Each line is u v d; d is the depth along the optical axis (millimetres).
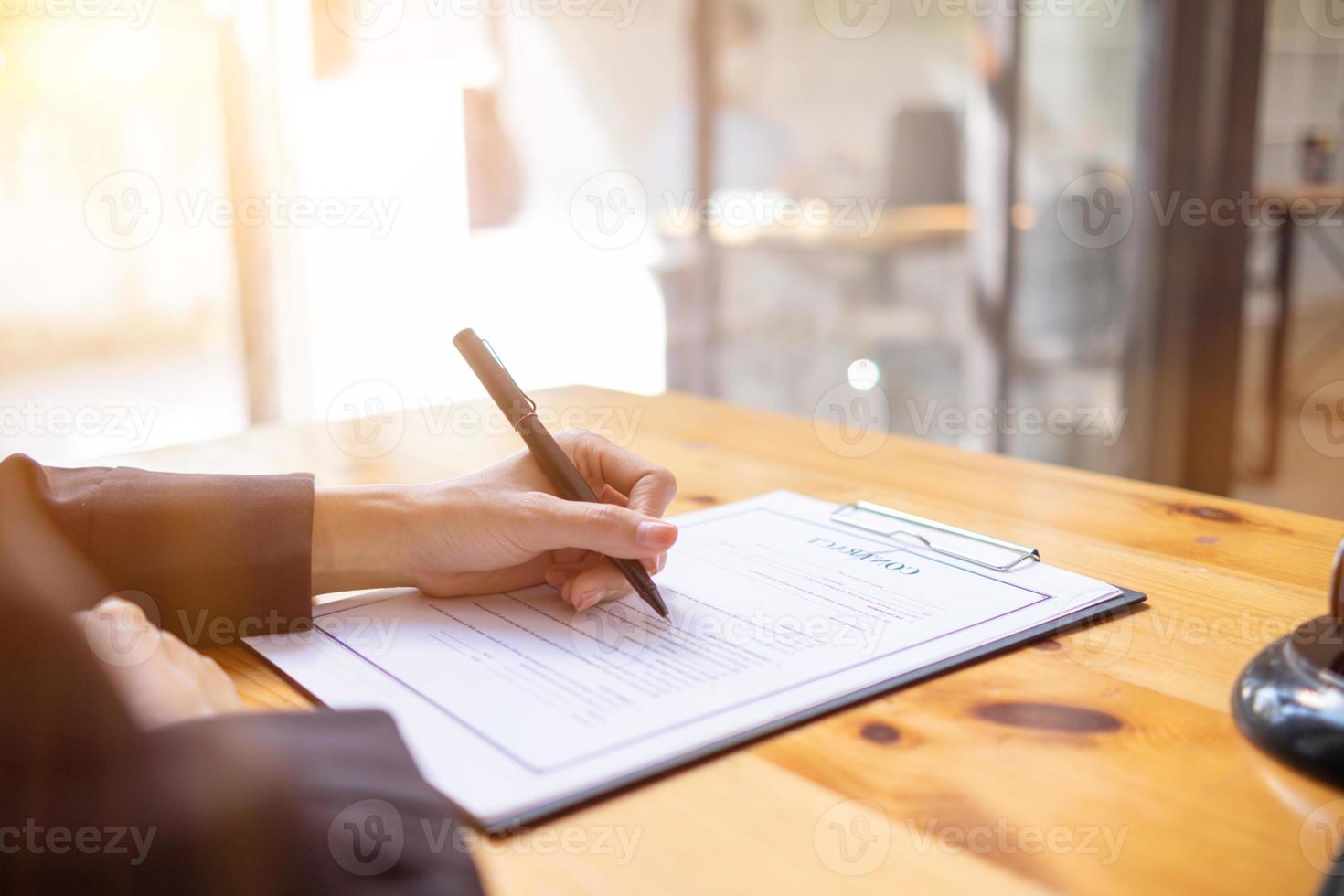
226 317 3102
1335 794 469
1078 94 2686
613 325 3305
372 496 726
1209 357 2695
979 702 555
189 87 2955
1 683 360
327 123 3000
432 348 3141
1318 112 2574
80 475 692
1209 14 2486
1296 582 732
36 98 2879
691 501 917
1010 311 2898
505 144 3113
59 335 3027
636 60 3162
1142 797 466
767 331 3277
